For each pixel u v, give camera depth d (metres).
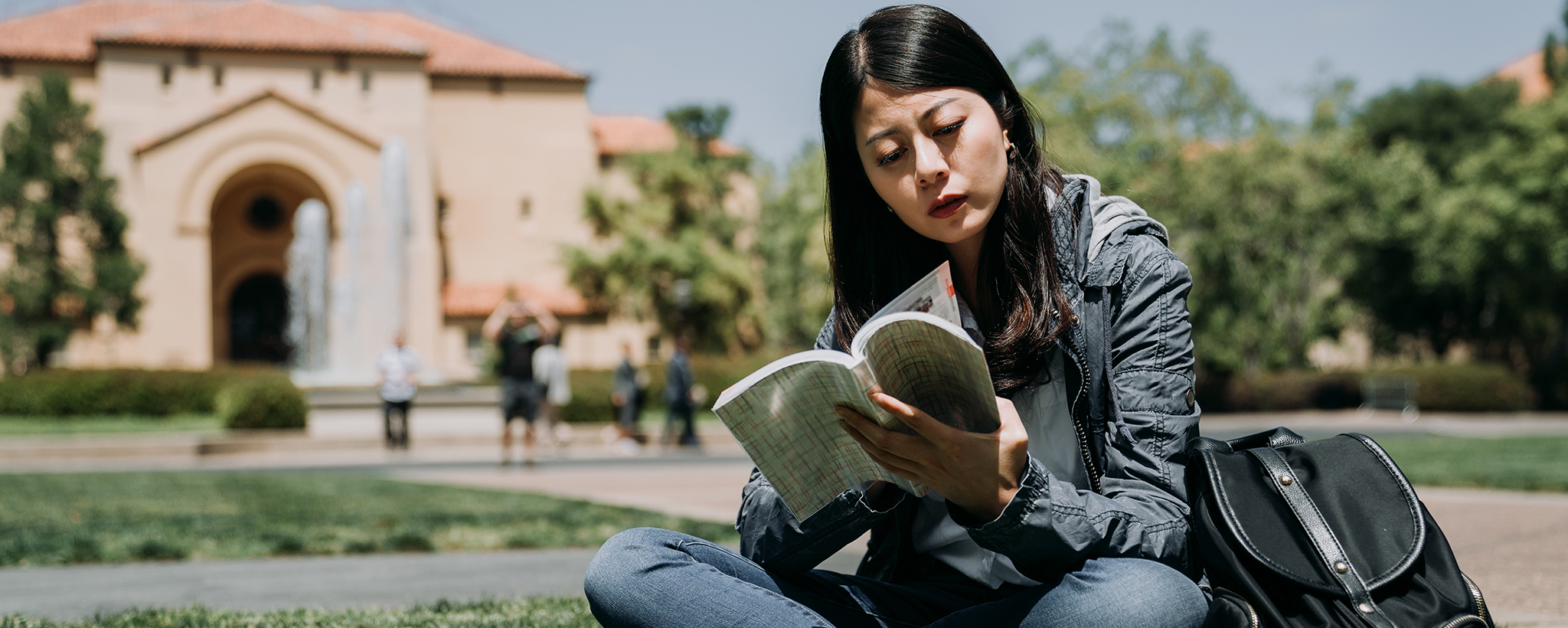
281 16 37.44
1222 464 1.52
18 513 7.09
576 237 40.69
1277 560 1.38
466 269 39.88
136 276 31.70
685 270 34.50
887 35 1.66
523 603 3.38
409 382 16.25
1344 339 38.59
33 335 30.58
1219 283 27.97
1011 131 1.80
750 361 26.53
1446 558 1.37
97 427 20.27
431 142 39.72
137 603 3.68
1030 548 1.46
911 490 1.56
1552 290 28.28
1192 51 29.23
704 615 1.55
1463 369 25.03
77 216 32.22
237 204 37.38
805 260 35.00
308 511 7.15
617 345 38.81
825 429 1.54
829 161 1.92
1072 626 1.41
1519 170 26.36
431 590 3.99
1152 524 1.52
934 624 1.57
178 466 13.90
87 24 38.22
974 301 1.89
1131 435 1.61
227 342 37.44
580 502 7.75
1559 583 3.81
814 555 1.73
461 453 16.64
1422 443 13.49
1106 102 27.95
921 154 1.63
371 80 36.62
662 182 35.72
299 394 17.41
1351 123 32.22
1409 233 29.30
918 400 1.49
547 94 40.84
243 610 3.48
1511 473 8.24
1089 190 1.80
